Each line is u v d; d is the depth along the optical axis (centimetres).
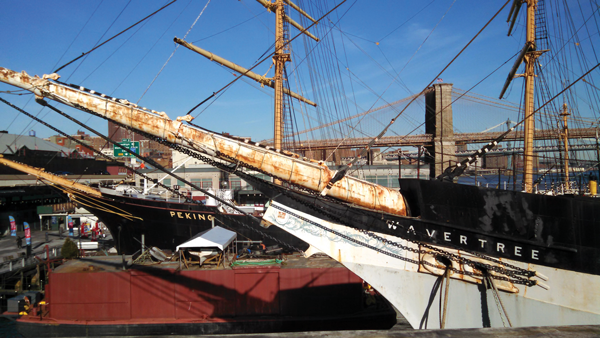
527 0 1858
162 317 1554
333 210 1041
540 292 938
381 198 1005
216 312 1552
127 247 2361
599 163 1588
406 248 997
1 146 3953
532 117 1888
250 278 1569
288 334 379
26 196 4088
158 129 824
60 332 1527
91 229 3412
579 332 387
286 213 1059
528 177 1788
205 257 1620
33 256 2500
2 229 3703
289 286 1558
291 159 906
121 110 806
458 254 970
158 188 3538
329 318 1533
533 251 932
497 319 965
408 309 1033
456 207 976
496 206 952
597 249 898
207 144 848
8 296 2047
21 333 1542
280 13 3014
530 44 1827
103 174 5038
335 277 1570
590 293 905
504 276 951
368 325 1559
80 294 1572
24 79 766
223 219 2262
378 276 1040
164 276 1570
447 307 1002
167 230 2300
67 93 788
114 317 1559
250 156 874
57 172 4088
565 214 914
